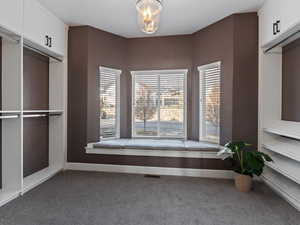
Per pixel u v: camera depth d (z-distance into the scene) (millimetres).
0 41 2533
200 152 3314
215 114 3578
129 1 2824
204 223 1979
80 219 2025
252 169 2623
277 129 2707
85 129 3613
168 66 4070
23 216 2070
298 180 2180
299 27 2266
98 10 3086
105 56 3877
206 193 2672
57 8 3025
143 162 3502
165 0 2770
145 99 4215
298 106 2562
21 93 2531
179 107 4078
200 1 2799
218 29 3418
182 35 4012
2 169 2586
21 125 2547
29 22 2654
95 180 3133
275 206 2324
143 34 4035
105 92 3949
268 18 2764
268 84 3012
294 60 2656
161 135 4164
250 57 3113
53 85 3615
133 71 4191
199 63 3809
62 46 3498
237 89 3154
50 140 3650
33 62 3213
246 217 2090
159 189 2797
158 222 1990
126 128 4238
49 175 3201
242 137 3148
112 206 2301
